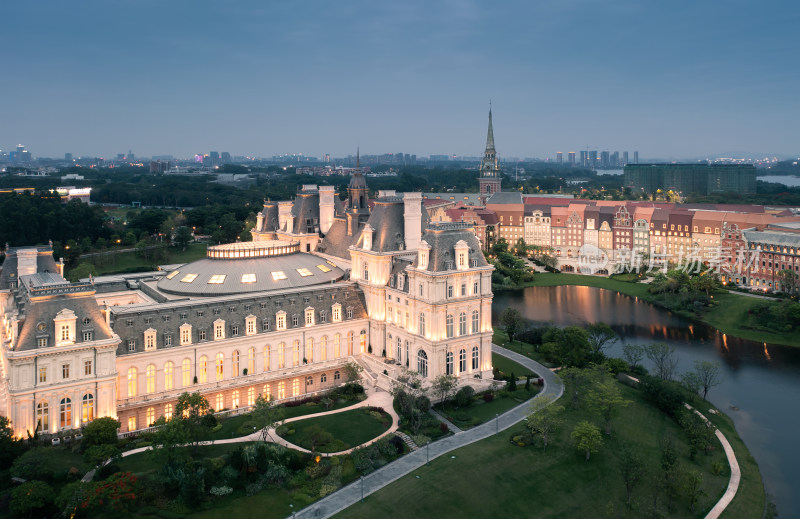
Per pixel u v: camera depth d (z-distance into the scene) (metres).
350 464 109.12
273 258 168.25
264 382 140.88
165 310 130.62
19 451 101.25
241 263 161.62
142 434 120.69
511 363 163.88
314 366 148.38
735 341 197.38
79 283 119.88
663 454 109.81
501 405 136.00
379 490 101.44
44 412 111.00
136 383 126.38
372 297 157.75
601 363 159.25
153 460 101.06
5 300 148.00
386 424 124.75
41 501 86.31
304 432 121.56
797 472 116.88
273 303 144.25
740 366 172.88
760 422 137.50
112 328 123.75
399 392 128.50
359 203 192.25
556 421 120.12
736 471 114.75
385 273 157.12
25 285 131.12
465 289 143.88
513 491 103.06
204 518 92.19
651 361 176.00
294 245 177.38
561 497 102.62
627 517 98.62
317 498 98.81
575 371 135.62
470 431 123.44
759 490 109.38
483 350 147.75
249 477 102.00
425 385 138.50
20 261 150.12
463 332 145.00
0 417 103.19
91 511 91.50
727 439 127.25
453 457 112.06
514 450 115.19
